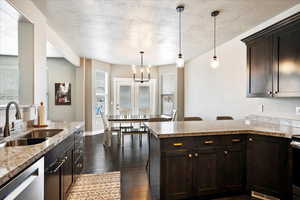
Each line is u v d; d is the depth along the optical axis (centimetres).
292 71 218
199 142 215
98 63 639
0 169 99
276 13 276
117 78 707
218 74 450
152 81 730
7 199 96
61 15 280
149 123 292
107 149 442
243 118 364
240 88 372
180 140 209
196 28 335
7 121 177
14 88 512
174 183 207
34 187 125
